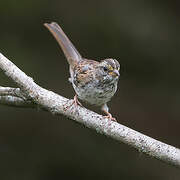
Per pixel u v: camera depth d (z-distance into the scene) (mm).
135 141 6672
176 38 13234
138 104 13289
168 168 12422
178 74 13445
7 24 13188
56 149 12516
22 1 13297
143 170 12406
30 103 7402
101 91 8438
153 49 13258
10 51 12859
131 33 13227
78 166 12469
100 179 12430
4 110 12492
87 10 13422
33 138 12523
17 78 7012
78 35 13406
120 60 13406
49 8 13375
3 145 12383
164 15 13344
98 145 12578
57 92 12719
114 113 13086
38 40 13258
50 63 13086
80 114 7004
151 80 13508
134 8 13320
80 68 8695
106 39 13375
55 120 12664
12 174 12203
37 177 12281
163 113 13258
